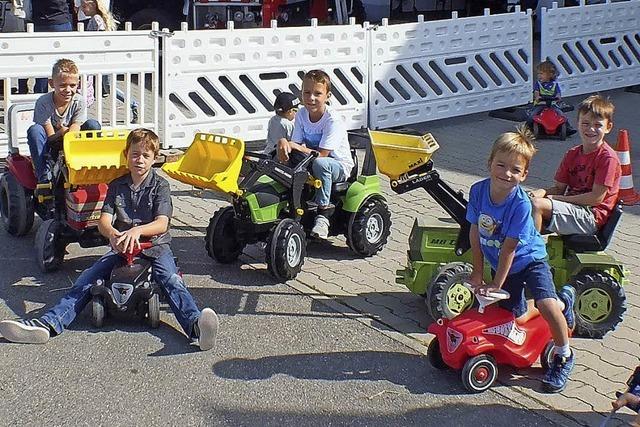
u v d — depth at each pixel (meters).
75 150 6.34
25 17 11.97
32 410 4.75
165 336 5.66
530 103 12.64
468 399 5.05
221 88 10.09
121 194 5.91
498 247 5.09
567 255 5.99
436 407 4.96
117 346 5.49
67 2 11.56
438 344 5.28
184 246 7.25
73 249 7.12
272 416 4.79
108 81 10.91
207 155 6.48
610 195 5.91
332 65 10.77
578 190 6.04
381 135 6.32
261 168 6.54
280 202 6.63
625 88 14.11
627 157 6.11
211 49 9.95
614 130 11.73
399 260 7.15
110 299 5.64
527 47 12.59
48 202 6.90
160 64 10.09
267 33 10.25
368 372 5.31
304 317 6.02
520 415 4.91
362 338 5.75
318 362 5.41
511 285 5.18
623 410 5.00
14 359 5.28
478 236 5.17
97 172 6.33
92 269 5.82
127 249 5.65
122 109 11.01
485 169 9.78
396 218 8.16
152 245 5.83
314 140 6.95
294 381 5.17
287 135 7.63
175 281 5.70
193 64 9.88
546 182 9.40
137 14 14.34
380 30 11.05
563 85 13.16
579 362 5.54
